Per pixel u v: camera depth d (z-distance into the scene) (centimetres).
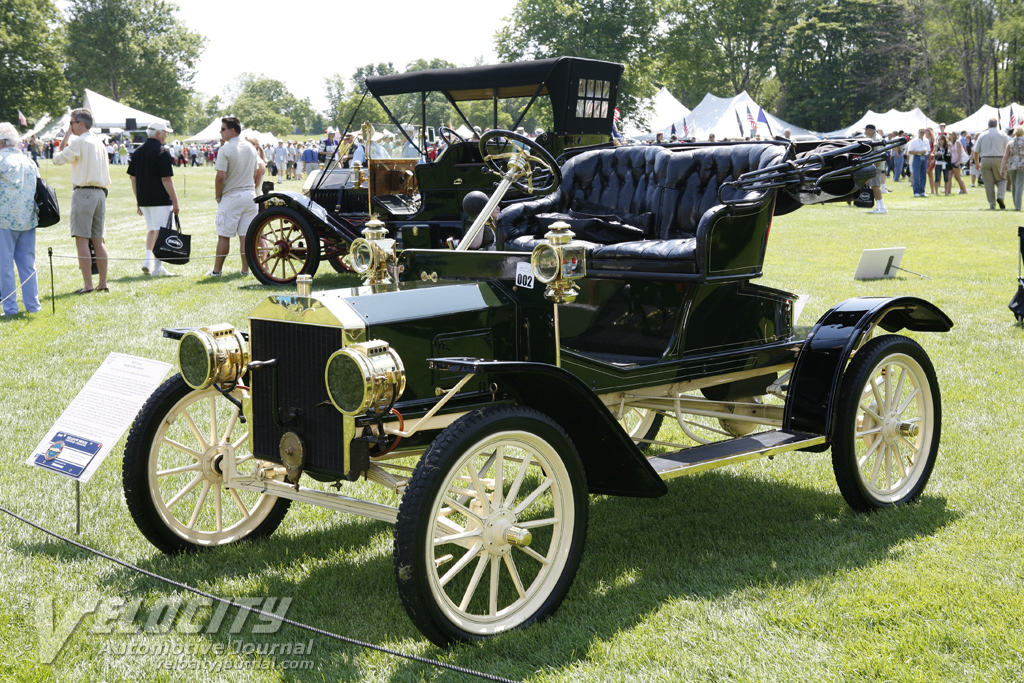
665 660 241
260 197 947
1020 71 5984
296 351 273
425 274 321
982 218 1491
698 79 6538
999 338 644
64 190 2502
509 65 870
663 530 344
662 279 358
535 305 296
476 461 420
